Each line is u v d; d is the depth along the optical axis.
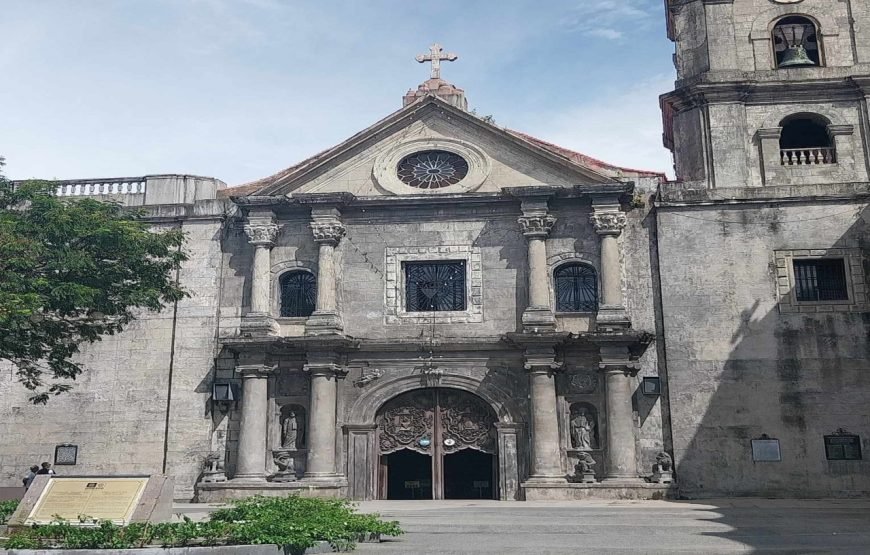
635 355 26.95
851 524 18.02
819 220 27.34
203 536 13.45
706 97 28.86
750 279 27.14
